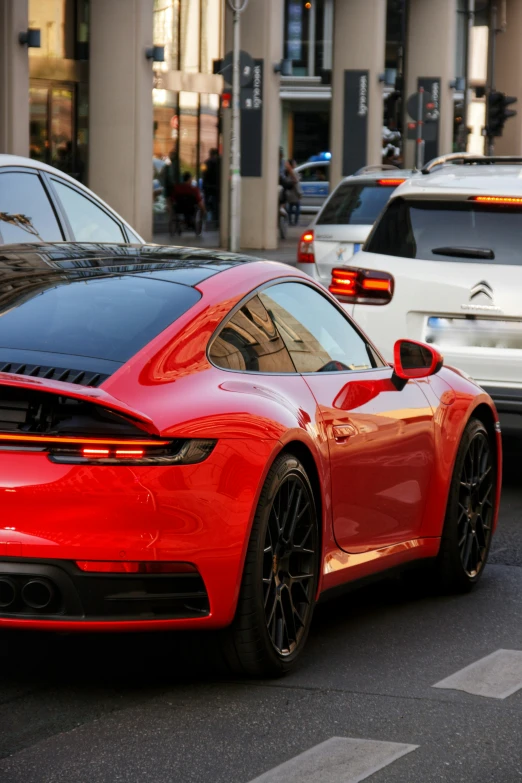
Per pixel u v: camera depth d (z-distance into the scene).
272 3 40.53
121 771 5.05
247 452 5.82
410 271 11.59
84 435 5.48
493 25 53.69
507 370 11.32
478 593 8.30
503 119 47.16
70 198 11.35
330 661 6.64
